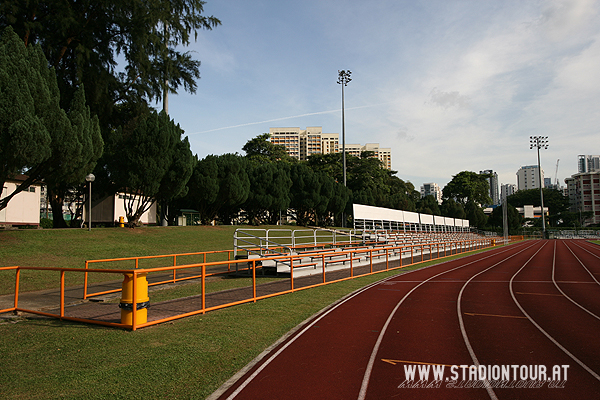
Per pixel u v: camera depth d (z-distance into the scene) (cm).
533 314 918
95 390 450
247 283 1366
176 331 696
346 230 4050
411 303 1043
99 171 2700
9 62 1591
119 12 2612
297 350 620
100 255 1889
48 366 522
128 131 3014
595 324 819
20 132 1519
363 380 499
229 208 3991
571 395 461
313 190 4638
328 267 1878
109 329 708
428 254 3102
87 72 2536
